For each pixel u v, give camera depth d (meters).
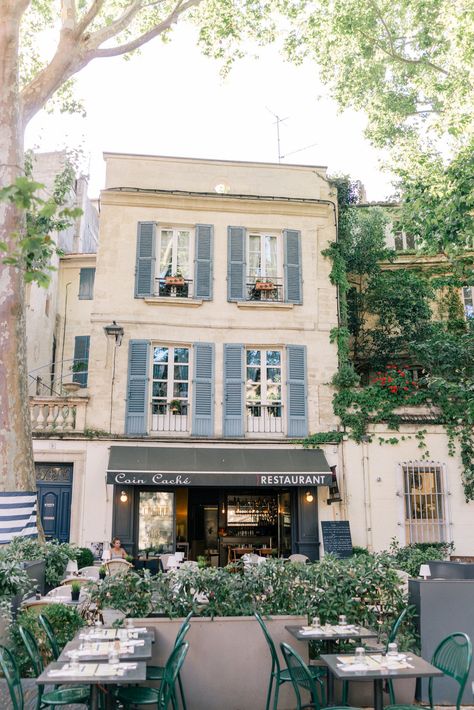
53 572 10.77
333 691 6.25
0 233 11.81
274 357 18.31
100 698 5.91
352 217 20.39
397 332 20.56
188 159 19.02
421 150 16.91
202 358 17.88
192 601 6.89
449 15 14.52
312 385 18.03
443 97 17.72
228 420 17.59
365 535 16.78
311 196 19.33
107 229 18.31
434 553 14.69
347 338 18.61
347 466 17.17
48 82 12.80
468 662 5.52
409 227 15.91
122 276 18.06
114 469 15.80
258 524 19.05
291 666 6.12
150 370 17.67
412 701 6.80
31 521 11.45
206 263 18.41
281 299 18.58
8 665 5.43
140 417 17.28
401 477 17.09
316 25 17.86
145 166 18.83
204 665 6.62
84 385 22.52
